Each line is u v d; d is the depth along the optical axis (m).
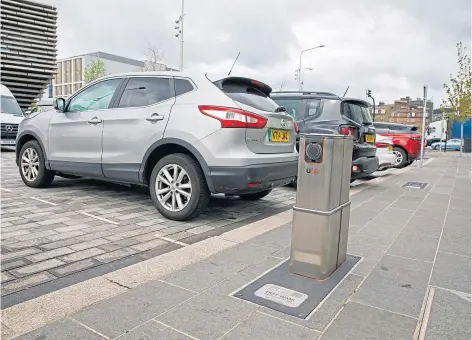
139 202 5.27
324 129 6.73
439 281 2.82
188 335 2.03
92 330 2.05
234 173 4.03
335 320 2.22
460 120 22.78
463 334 2.10
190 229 4.18
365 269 3.03
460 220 4.82
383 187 7.96
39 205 4.89
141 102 4.76
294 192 6.74
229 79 4.45
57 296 2.42
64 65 79.19
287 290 2.59
